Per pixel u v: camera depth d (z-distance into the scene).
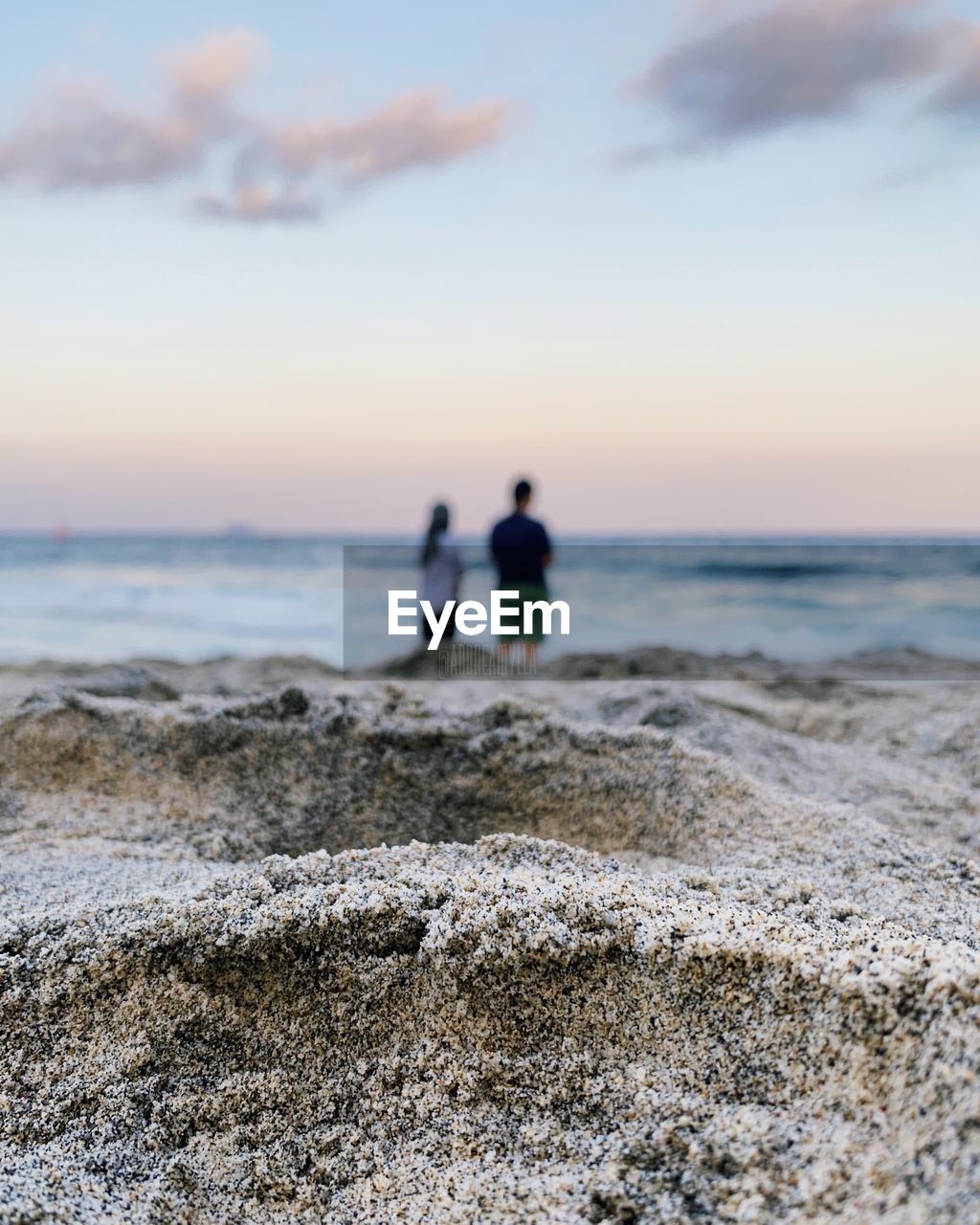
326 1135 1.69
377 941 1.97
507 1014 1.82
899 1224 1.11
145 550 40.88
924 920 2.38
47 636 12.99
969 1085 1.29
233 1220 1.55
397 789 3.41
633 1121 1.55
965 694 5.94
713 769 3.40
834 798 3.73
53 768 3.44
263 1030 1.88
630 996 1.77
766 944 1.74
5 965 1.99
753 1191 1.30
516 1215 1.42
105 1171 1.63
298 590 20.05
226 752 3.57
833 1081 1.46
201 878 2.63
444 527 9.02
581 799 3.30
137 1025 1.90
